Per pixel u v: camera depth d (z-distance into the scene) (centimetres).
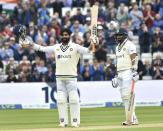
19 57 5978
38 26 6481
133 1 7169
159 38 6512
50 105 5022
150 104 5212
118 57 3031
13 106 4966
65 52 2847
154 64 6012
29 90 5009
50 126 3048
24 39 2900
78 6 7050
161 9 7081
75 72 2869
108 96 5141
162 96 5244
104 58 6019
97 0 7006
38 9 6625
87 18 6494
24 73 5525
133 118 3023
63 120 2906
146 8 6719
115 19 6412
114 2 6981
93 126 2945
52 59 5741
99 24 6012
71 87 2859
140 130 2589
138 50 6606
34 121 3581
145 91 5203
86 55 6191
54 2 6856
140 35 6419
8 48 6022
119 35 3020
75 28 6325
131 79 3000
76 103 2867
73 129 2686
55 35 6366
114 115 4078
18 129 2816
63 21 6594
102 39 6069
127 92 2992
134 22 6688
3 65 5897
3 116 4091
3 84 4969
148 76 5966
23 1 6675
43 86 5028
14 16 6606
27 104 4991
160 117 3831
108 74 5659
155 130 2581
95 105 5106
